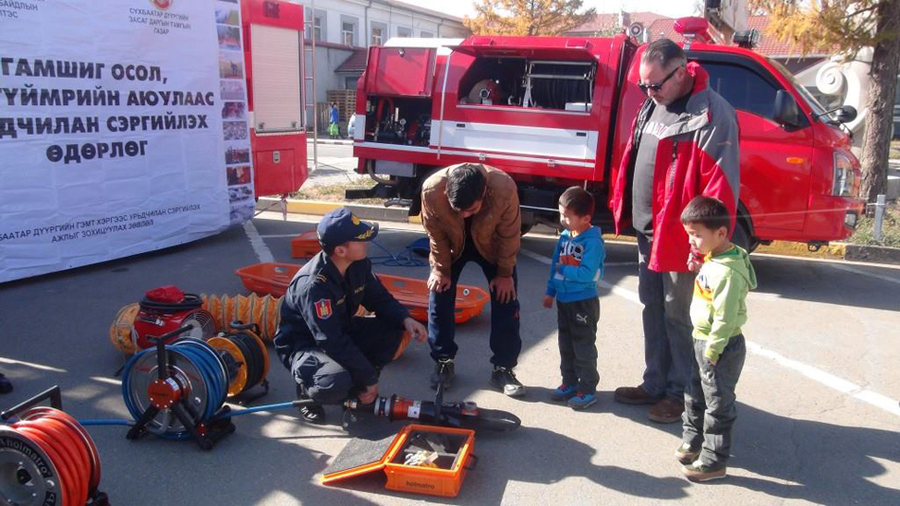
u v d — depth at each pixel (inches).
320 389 152.3
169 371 151.6
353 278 159.2
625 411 175.2
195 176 350.0
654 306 171.0
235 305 216.8
